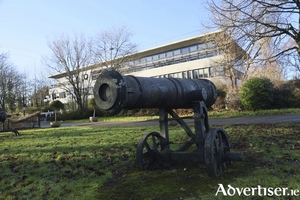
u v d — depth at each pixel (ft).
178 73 115.14
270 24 29.43
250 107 57.47
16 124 63.67
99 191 12.13
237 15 29.63
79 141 29.19
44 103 153.99
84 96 112.78
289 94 58.13
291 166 13.80
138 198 10.90
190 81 15.47
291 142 20.22
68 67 110.52
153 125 45.93
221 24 31.07
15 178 15.20
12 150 25.57
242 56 32.45
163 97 12.77
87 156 20.01
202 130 14.17
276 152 17.07
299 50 30.71
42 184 13.80
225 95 64.49
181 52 121.90
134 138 28.40
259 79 57.16
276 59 32.30
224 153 13.98
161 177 13.47
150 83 12.25
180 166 15.34
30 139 35.22
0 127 60.08
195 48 117.39
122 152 20.58
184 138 25.55
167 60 123.85
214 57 83.56
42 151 23.71
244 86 58.34
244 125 34.86
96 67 110.63
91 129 45.88
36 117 67.31
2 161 20.07
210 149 12.79
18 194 12.53
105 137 31.35
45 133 43.70
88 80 122.42
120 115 88.63
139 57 123.03
